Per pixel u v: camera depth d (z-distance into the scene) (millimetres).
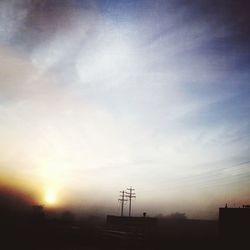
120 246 22062
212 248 25297
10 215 41750
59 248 19453
